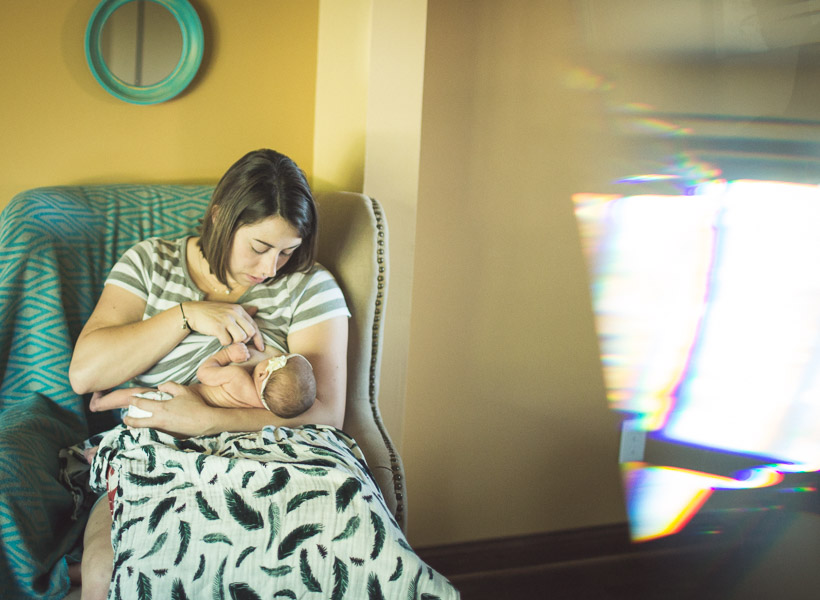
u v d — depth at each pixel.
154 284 1.46
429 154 1.92
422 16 1.70
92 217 1.56
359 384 1.60
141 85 1.75
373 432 1.51
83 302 1.52
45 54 1.69
